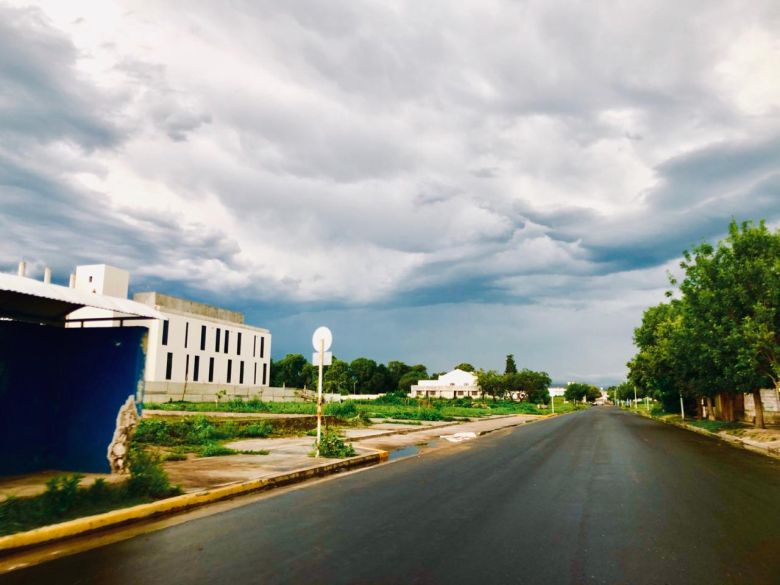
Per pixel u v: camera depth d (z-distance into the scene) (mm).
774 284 24828
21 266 25500
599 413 77125
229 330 80000
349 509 8633
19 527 6707
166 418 29125
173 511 8461
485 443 22359
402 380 147375
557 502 9266
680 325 36562
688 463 15266
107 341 11008
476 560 5887
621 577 5359
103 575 5395
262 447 17016
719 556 6078
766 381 28234
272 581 5188
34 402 10812
